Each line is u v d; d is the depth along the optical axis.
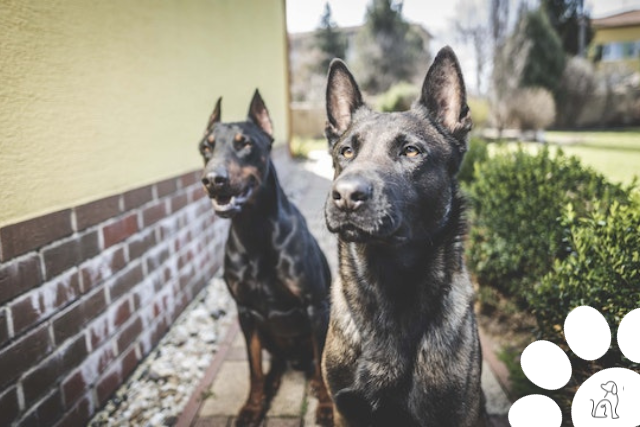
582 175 3.14
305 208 7.54
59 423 2.28
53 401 2.24
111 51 2.89
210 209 4.72
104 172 2.79
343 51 31.27
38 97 2.22
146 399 2.79
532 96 15.54
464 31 28.36
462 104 2.07
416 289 1.89
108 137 2.84
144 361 3.20
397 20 29.61
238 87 6.28
